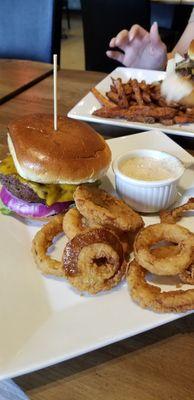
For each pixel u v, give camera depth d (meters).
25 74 0.62
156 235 0.27
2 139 0.44
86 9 0.93
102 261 0.26
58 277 0.26
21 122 0.33
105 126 0.49
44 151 0.31
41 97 0.55
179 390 0.20
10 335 0.22
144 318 0.23
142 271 0.25
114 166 0.35
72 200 0.33
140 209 0.34
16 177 0.32
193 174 0.38
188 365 0.21
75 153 0.31
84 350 0.21
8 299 0.25
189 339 0.23
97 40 0.97
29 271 0.27
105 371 0.21
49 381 0.21
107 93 0.52
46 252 0.28
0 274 0.27
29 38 0.77
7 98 0.54
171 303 0.23
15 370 0.20
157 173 0.35
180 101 0.49
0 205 0.33
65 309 0.24
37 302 0.25
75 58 1.74
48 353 0.21
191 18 0.79
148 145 0.43
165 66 0.68
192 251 0.26
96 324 0.23
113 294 0.25
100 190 0.33
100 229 0.26
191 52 0.53
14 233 0.31
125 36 0.67
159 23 1.25
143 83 0.53
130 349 0.22
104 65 0.99
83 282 0.25
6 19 0.77
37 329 0.23
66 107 0.52
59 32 0.77
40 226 0.32
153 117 0.47
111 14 0.92
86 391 0.20
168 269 0.25
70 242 0.25
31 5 0.75
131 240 0.29
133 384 0.20
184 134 0.44
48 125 0.33
